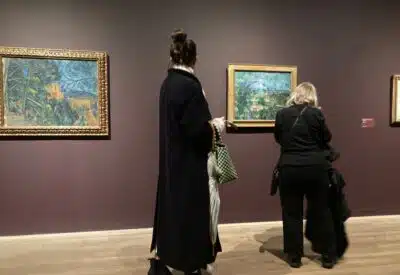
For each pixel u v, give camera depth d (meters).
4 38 3.02
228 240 3.08
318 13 3.53
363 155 3.70
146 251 2.84
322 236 2.55
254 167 3.50
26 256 2.73
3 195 3.09
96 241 3.04
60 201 3.19
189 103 2.01
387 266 2.57
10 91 3.01
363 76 3.65
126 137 3.27
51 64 3.06
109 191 3.27
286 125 2.55
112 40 3.19
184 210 2.04
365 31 3.62
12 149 3.08
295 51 3.50
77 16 3.12
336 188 2.57
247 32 3.41
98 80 3.14
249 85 3.40
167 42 3.28
